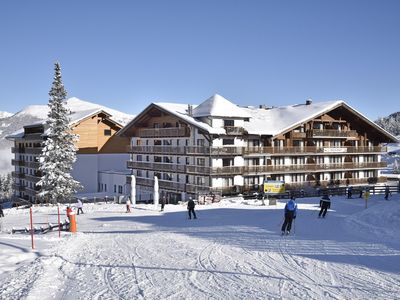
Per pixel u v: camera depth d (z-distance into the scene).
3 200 105.56
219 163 52.66
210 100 54.81
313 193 51.62
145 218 31.30
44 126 67.81
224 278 11.34
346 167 62.94
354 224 22.02
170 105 60.53
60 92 53.38
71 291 10.28
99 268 12.75
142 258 14.17
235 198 47.03
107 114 73.00
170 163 59.12
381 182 67.12
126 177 65.88
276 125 56.50
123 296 9.80
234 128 52.09
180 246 16.38
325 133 59.44
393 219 22.78
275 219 25.72
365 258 13.63
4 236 20.92
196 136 54.69
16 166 83.56
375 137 67.81
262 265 12.80
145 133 63.28
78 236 20.22
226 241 17.41
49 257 14.20
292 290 10.17
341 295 9.74
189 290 10.25
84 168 71.69
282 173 57.16
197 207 39.50
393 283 10.71
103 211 39.66
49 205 48.38
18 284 10.83
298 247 15.64
